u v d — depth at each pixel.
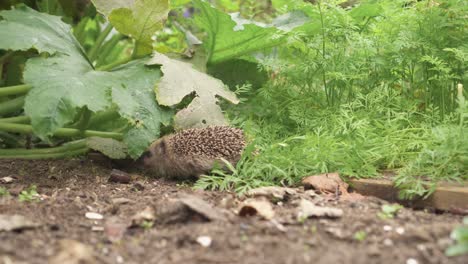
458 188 5.33
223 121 6.95
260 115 7.54
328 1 7.10
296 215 4.64
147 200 5.39
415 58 6.79
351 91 7.16
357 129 6.50
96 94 5.87
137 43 6.80
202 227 4.32
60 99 5.62
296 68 7.36
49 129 5.53
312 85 7.62
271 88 7.59
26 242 3.92
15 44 5.98
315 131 6.40
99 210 5.00
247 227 4.32
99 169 6.77
